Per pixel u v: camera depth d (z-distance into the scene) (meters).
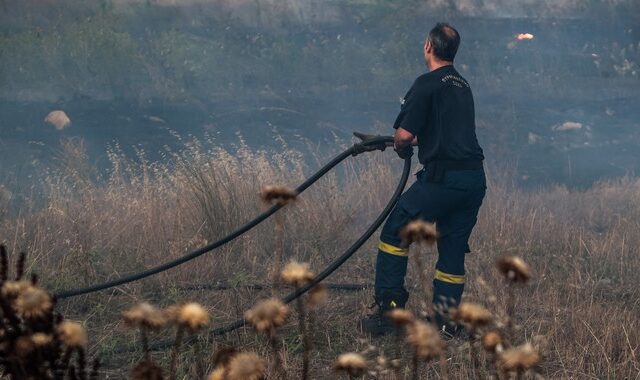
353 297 6.75
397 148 5.90
